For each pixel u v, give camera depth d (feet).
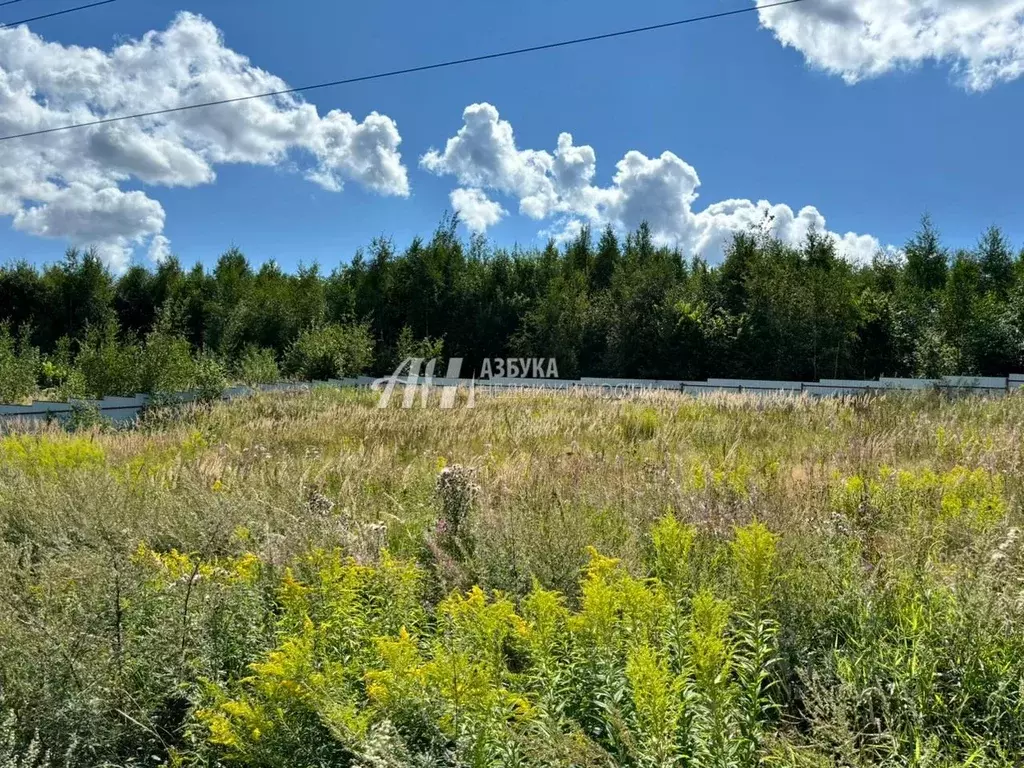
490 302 114.32
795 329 87.86
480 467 24.35
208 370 64.69
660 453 28.50
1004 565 11.16
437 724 7.90
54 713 8.91
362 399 65.67
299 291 120.47
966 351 80.23
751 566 10.66
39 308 121.90
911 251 107.55
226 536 16.35
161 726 9.53
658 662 8.55
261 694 8.72
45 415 52.39
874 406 41.55
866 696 9.25
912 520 15.02
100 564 11.34
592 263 117.08
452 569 14.06
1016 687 9.09
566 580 13.33
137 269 130.62
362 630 10.66
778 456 28.14
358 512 19.57
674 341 95.35
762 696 9.91
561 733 7.86
